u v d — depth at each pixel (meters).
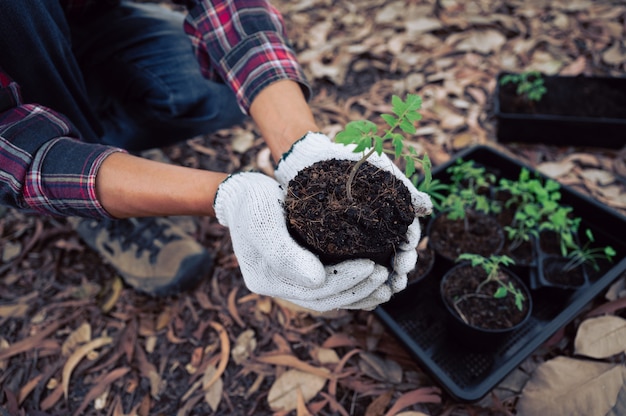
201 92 1.81
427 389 1.48
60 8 1.42
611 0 2.82
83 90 1.58
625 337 1.46
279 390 1.52
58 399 1.58
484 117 2.34
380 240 0.94
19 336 1.75
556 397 1.37
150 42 1.76
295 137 1.22
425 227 1.87
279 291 1.01
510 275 1.58
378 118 2.38
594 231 1.76
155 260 1.80
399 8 3.03
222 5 1.36
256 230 0.97
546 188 1.64
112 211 1.13
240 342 1.66
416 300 1.69
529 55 2.60
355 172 1.00
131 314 1.78
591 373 1.39
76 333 1.74
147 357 1.66
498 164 1.96
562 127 2.09
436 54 2.70
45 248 2.03
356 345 1.60
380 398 1.48
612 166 2.05
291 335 1.66
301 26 3.04
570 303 1.51
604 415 1.31
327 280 0.95
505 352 1.52
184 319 1.75
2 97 1.07
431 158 2.16
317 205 0.98
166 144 2.05
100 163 1.07
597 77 2.29
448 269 1.71
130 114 1.86
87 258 1.98
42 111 1.12
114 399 1.57
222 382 1.57
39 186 1.07
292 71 1.31
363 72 2.67
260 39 1.33
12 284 1.91
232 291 1.81
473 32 2.78
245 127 2.45
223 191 1.05
